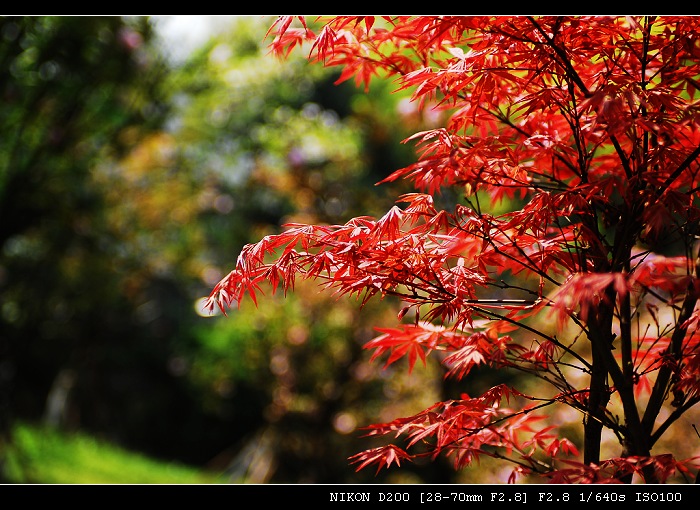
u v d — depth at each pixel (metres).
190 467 12.50
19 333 10.45
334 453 9.20
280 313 9.47
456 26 2.33
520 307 2.44
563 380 2.64
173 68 9.80
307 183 9.97
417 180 2.58
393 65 2.95
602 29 2.31
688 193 2.39
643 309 5.69
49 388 12.11
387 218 2.30
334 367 9.15
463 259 2.54
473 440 2.76
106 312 12.13
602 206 2.61
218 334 12.56
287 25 2.54
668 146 2.48
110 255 10.88
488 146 2.44
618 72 2.53
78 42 8.43
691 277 2.09
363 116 10.84
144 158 11.44
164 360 13.88
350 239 2.33
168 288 14.46
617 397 4.47
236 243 13.14
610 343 2.57
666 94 2.21
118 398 13.47
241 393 12.81
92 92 8.93
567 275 2.77
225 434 13.07
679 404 2.57
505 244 2.63
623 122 2.13
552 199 2.37
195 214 12.96
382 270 2.43
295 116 12.20
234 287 2.43
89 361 13.03
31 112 8.53
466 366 2.75
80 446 10.73
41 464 9.20
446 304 2.42
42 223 9.62
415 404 7.78
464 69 2.27
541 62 2.45
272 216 13.20
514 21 2.32
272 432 9.85
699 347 2.53
